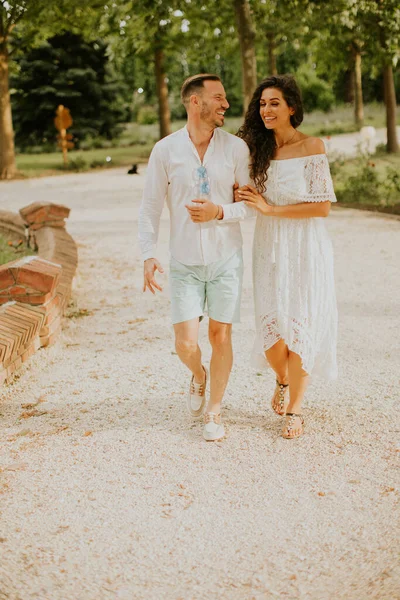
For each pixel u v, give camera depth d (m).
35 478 3.55
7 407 4.55
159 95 33.03
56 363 5.40
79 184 23.12
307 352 3.80
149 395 4.70
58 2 24.98
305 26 17.05
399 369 5.00
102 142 43.28
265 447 3.82
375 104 50.56
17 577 2.73
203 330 6.18
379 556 2.78
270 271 3.88
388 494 3.26
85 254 10.50
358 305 6.84
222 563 2.80
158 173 3.77
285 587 2.63
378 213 13.41
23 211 9.67
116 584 2.68
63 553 2.89
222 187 3.75
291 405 3.96
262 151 3.74
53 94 41.69
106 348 5.79
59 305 6.00
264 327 3.90
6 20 26.70
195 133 3.69
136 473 3.57
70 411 4.45
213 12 18.58
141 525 3.09
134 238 11.80
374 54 21.34
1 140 27.64
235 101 57.72
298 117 3.73
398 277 7.93
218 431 3.93
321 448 3.78
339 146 31.03
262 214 3.88
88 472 3.60
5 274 5.36
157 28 18.34
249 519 3.11
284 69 52.97
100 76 43.25
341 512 3.13
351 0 16.52
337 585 2.63
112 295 7.73
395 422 4.08
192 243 3.76
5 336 4.77
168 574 2.74
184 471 3.58
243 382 4.88
